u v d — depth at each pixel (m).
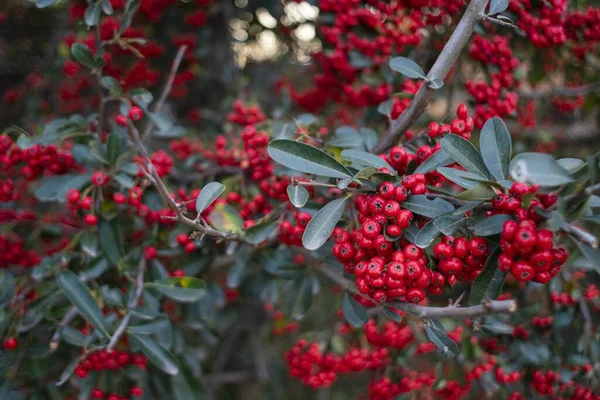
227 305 0.61
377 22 0.40
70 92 0.57
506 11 0.38
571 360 0.38
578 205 0.26
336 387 0.77
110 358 0.37
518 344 0.40
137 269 0.38
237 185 0.40
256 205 0.38
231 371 0.74
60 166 0.38
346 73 0.43
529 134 0.56
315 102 0.51
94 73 0.36
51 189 0.38
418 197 0.28
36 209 0.55
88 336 0.35
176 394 0.43
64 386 0.43
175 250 0.39
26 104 0.64
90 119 0.38
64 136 0.37
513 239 0.26
